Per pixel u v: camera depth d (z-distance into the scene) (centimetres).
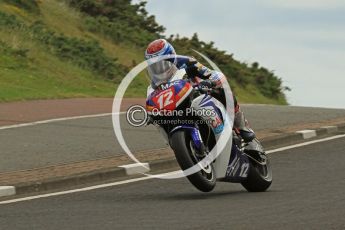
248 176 1867
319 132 2966
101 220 1505
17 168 2212
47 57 5256
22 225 1480
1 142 2709
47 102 3912
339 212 1508
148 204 1697
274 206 1608
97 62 5531
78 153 2475
